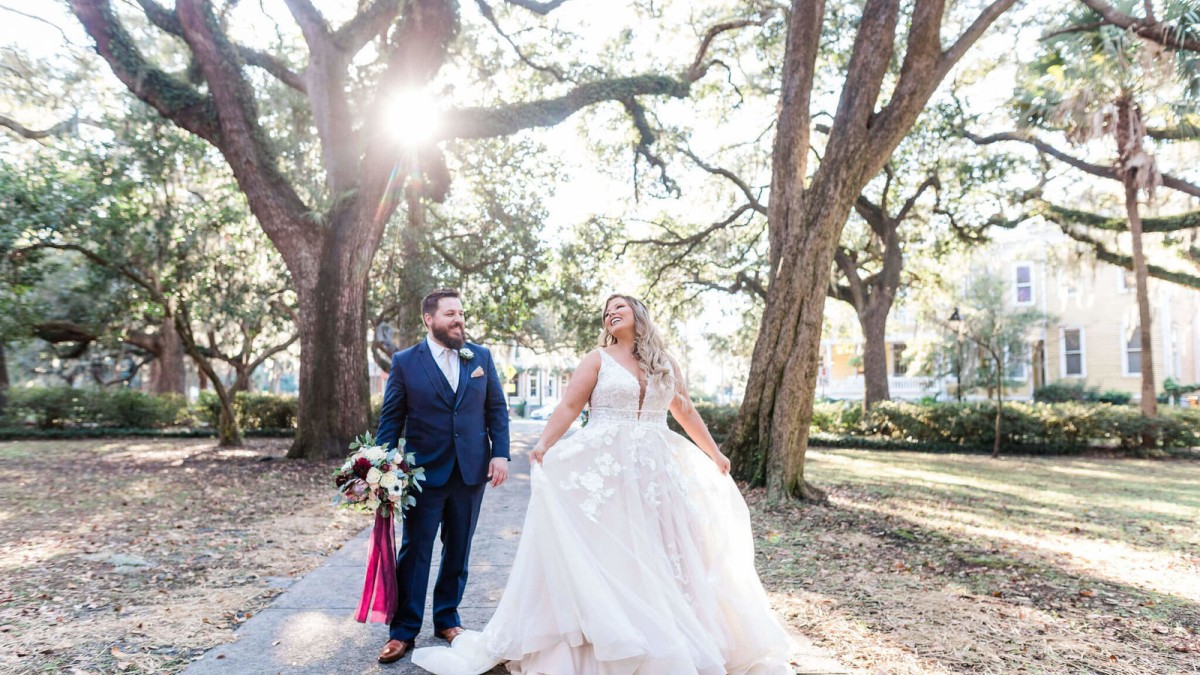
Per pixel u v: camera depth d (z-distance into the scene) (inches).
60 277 806.5
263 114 647.8
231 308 743.1
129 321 781.3
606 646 114.9
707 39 609.6
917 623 164.7
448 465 140.7
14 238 546.6
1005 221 820.0
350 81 635.5
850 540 263.0
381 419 142.4
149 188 622.2
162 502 343.0
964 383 1044.5
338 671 129.6
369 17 539.5
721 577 132.4
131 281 673.6
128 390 875.4
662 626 118.0
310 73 538.0
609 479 130.0
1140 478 494.3
